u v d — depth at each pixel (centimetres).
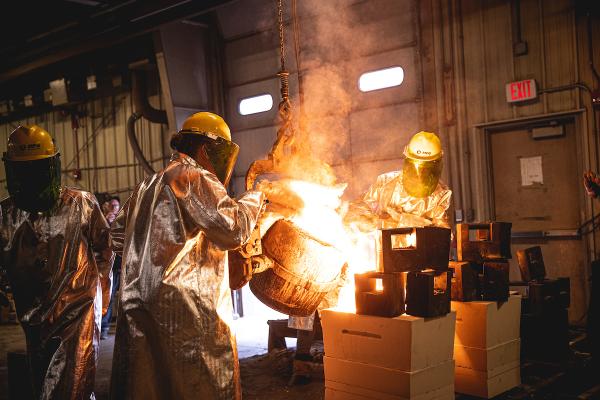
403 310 298
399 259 293
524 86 574
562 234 571
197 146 270
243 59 784
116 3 746
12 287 304
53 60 862
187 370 247
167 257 250
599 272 388
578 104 552
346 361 306
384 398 288
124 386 250
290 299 311
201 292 254
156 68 837
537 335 387
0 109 1109
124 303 255
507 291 334
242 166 795
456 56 617
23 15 809
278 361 443
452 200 623
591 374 371
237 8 778
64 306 297
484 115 603
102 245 312
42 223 299
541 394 337
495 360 326
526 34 576
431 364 290
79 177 1005
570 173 571
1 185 1193
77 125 998
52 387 287
